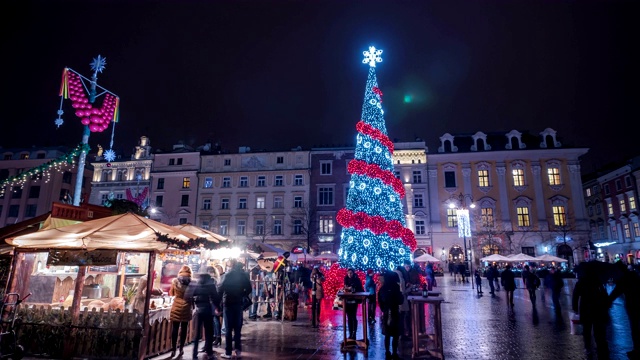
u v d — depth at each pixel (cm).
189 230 1262
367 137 2336
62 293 1141
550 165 5012
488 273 2319
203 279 883
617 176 5544
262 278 1647
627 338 1052
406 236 2153
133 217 950
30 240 862
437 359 832
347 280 1232
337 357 856
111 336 835
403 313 1052
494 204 4941
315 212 5138
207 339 870
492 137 5400
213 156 5541
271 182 5347
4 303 838
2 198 6088
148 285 842
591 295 841
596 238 6097
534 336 1068
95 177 5719
